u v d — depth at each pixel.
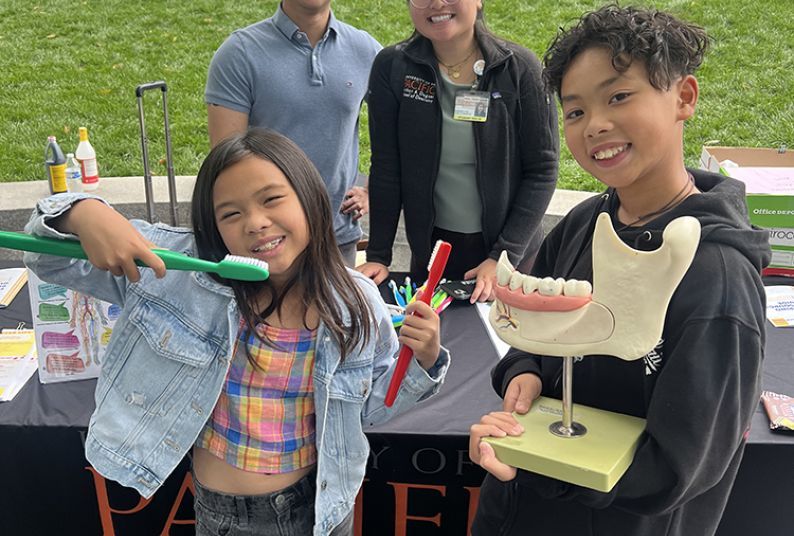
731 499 1.59
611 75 1.02
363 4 7.32
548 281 1.03
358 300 1.29
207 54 6.40
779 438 1.54
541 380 1.26
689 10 6.72
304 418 1.30
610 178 1.06
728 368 0.98
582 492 1.07
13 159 4.74
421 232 2.23
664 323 1.03
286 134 2.23
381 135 2.19
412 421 1.63
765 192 2.13
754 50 6.04
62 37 6.75
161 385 1.25
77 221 1.05
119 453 1.25
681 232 0.95
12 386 1.71
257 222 1.16
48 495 1.68
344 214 2.43
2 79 5.90
